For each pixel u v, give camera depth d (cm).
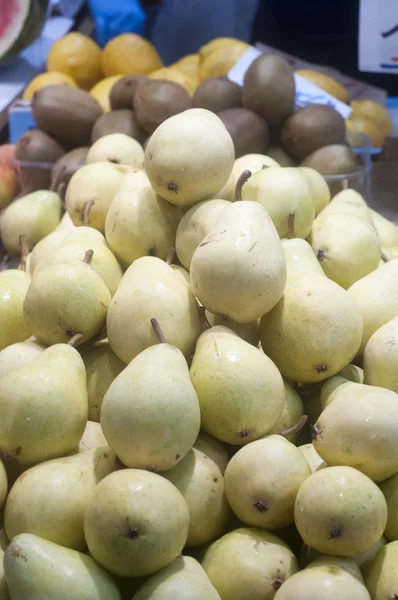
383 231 99
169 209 79
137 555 58
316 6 188
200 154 75
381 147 141
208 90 122
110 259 78
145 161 77
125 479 59
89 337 72
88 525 59
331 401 66
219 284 67
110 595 59
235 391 64
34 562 57
